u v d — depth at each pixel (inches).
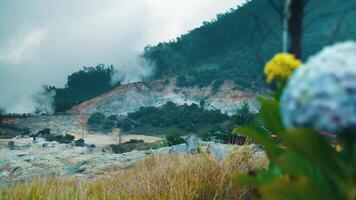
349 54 55.5
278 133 78.2
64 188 264.5
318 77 55.0
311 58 59.1
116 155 609.0
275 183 60.9
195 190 216.7
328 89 53.6
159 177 249.9
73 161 673.0
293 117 57.3
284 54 74.5
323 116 53.7
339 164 57.4
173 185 223.6
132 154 595.5
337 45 58.3
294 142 57.9
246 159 243.0
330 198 60.3
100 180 305.9
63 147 1234.0
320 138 57.1
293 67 73.8
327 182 63.4
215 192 217.3
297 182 60.2
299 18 78.5
